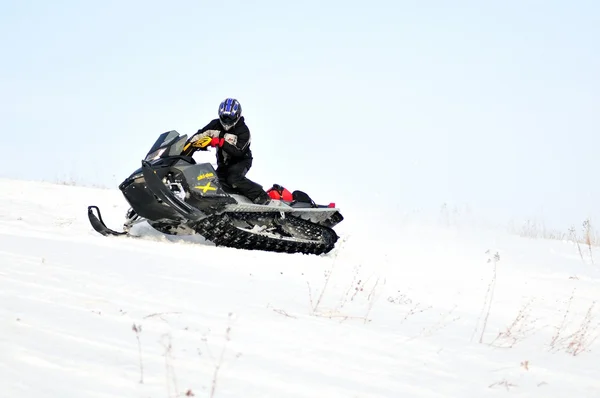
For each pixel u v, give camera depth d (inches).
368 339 611.8
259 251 1010.1
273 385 476.4
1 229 936.9
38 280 637.3
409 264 1153.4
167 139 1021.2
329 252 1203.2
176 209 982.4
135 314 578.9
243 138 1061.1
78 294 612.4
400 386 514.3
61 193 1424.7
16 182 1528.1
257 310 648.4
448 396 509.7
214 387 450.9
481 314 788.0
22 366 437.7
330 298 749.9
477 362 597.6
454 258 1285.7
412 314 735.7
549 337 721.0
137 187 984.3
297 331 602.2
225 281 751.1
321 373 514.3
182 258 850.1
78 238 920.3
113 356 477.7
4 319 511.5
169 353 500.4
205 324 581.6
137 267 756.0
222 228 1026.1
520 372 585.3
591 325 796.6
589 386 572.1
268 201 1093.1
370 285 860.0
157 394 430.9
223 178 1073.5
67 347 479.5
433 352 605.0
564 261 1368.1
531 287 1024.2
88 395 414.6
